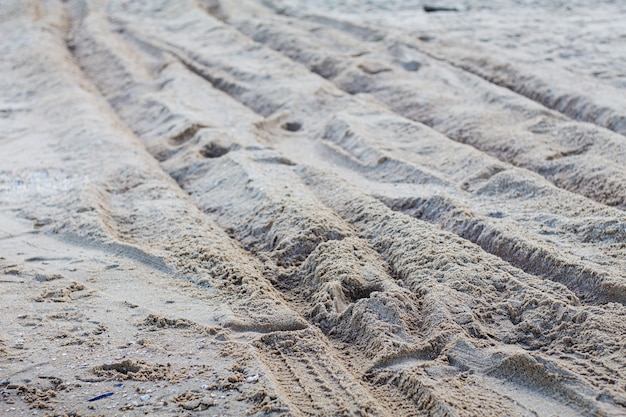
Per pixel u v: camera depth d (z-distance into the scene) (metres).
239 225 4.07
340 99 5.97
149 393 2.96
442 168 4.57
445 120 5.40
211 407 2.90
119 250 3.84
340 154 4.87
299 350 3.18
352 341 3.25
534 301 3.31
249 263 3.73
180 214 4.12
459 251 3.63
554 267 3.53
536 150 4.68
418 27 8.06
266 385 2.97
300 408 2.90
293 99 5.97
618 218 3.77
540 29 7.71
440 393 2.92
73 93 6.38
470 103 5.69
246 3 9.60
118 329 3.28
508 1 9.41
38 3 10.27
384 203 4.23
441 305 3.30
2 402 2.93
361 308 3.31
